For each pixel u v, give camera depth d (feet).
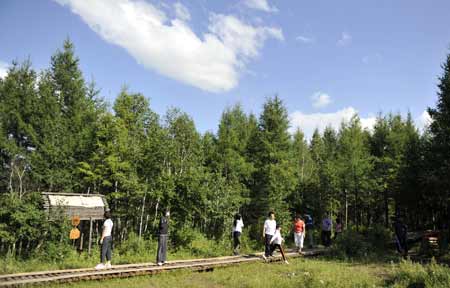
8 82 81.92
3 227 50.34
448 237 69.26
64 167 75.77
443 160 70.74
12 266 41.63
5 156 76.07
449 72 76.48
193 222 79.00
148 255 54.03
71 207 56.29
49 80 86.58
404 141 103.86
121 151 76.07
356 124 105.60
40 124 79.36
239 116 120.37
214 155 102.01
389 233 78.48
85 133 81.15
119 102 84.58
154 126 86.43
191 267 43.88
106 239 40.60
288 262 51.57
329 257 58.75
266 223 53.26
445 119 74.02
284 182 90.94
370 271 45.27
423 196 88.17
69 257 50.01
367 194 104.73
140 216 78.13
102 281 36.40
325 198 108.47
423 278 34.88
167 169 83.71
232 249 63.46
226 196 78.18
